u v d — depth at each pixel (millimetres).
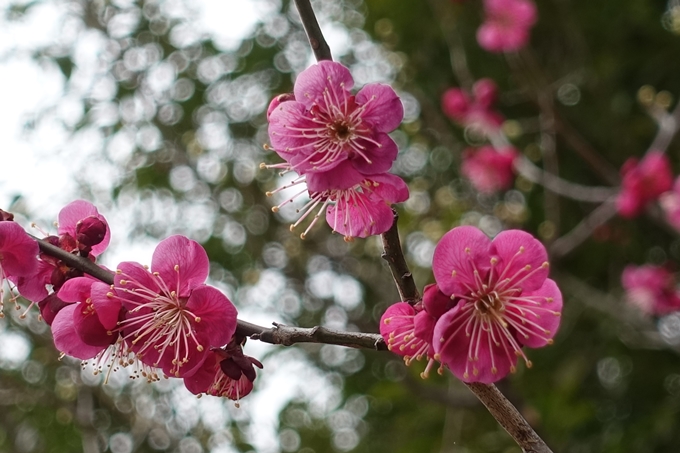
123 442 6117
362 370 6363
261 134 6375
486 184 5816
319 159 1781
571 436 5285
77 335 1919
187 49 6316
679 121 4965
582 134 6453
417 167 6840
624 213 4875
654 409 5445
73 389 6000
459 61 5863
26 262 1896
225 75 6277
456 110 5777
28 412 6109
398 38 6484
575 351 5910
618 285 6066
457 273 1684
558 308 1722
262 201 6457
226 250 6172
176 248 1872
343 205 1850
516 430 1627
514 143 6746
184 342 1831
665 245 6367
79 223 2018
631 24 6301
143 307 1845
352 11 6785
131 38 6250
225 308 1807
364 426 6312
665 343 4824
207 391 1874
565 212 6359
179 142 6277
